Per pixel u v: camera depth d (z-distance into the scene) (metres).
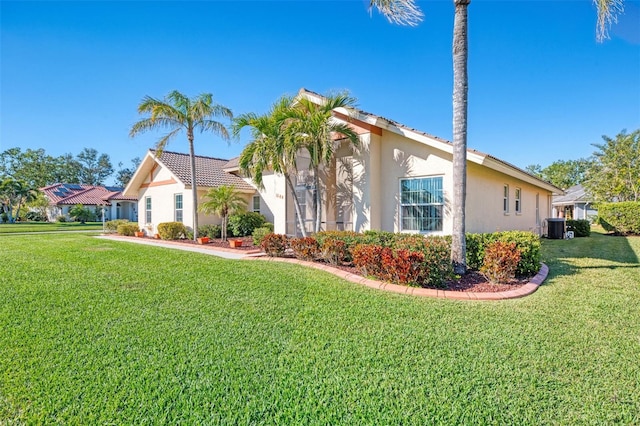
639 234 19.95
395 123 10.38
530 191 17.31
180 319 4.77
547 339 4.02
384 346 3.86
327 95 10.15
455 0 7.30
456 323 4.57
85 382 3.12
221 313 5.01
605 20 8.35
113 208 42.41
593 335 4.14
